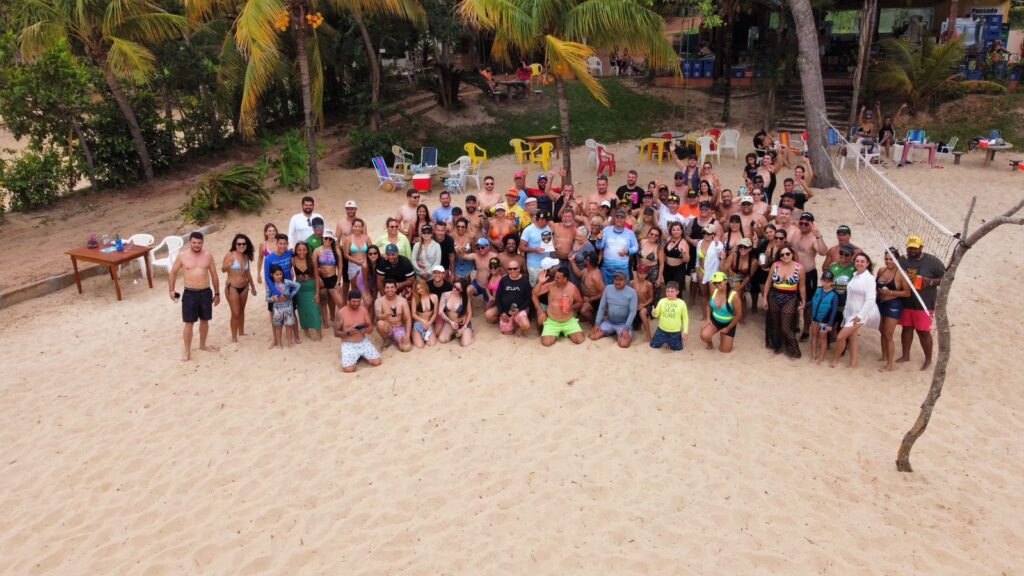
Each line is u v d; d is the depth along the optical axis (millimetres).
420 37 23594
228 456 7941
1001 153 20312
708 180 13227
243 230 16047
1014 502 6754
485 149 23203
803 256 9898
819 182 17844
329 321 11109
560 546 6465
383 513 6977
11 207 17906
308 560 6430
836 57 25984
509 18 15023
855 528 6516
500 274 10586
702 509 6844
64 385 9570
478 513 6941
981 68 22906
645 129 24453
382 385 9297
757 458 7566
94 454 8047
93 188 19094
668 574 6070
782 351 9719
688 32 27297
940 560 6098
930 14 26266
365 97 22219
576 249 10914
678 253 10531
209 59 21406
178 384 9469
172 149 21078
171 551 6586
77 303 12516
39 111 18047
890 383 8930
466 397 8930
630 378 9180
